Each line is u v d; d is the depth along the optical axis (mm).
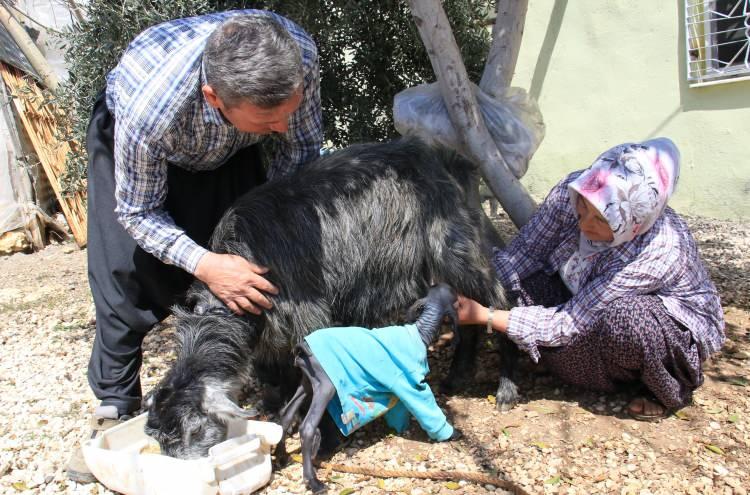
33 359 4387
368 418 2854
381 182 3180
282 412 3010
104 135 3061
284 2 4363
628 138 7480
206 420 2664
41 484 2916
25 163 7715
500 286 3348
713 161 6953
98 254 3072
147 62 2602
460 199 3355
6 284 6500
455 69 3807
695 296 3027
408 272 3234
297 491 2729
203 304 2975
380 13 5086
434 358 3936
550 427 3088
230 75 2291
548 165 8188
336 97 5133
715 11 6652
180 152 2928
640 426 3057
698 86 6809
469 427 3139
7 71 7699
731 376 3436
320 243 3035
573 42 7684
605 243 3049
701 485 2609
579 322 2990
